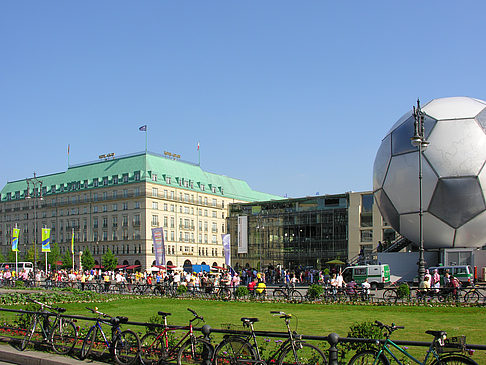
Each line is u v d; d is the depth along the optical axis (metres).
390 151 43.47
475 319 22.33
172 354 12.02
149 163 112.75
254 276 57.19
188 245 117.25
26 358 13.85
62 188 124.69
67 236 121.56
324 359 10.25
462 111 41.12
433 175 40.50
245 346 10.88
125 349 12.77
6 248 134.50
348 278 43.91
